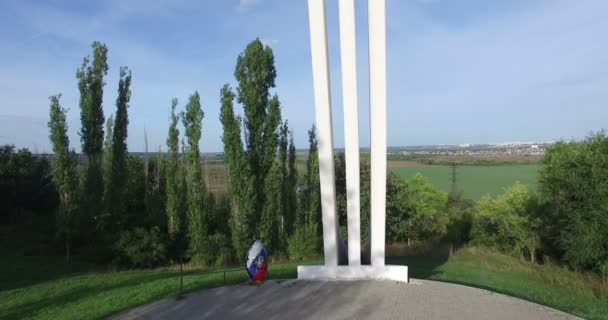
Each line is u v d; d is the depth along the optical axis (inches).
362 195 989.2
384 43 472.7
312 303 433.7
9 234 1182.3
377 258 515.8
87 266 880.9
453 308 417.4
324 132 496.1
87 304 476.1
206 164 1181.7
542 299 470.6
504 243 1136.8
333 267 519.8
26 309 480.4
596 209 761.0
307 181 960.9
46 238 1136.8
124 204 1012.5
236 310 418.3
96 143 1025.5
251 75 921.5
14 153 1384.1
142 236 903.1
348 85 485.4
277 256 928.9
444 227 1274.6
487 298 451.2
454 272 623.5
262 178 943.0
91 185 1016.9
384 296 453.4
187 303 446.3
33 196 1366.9
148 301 465.7
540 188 911.0
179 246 964.0
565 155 832.3
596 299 517.0
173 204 971.3
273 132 940.6
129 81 1022.4
